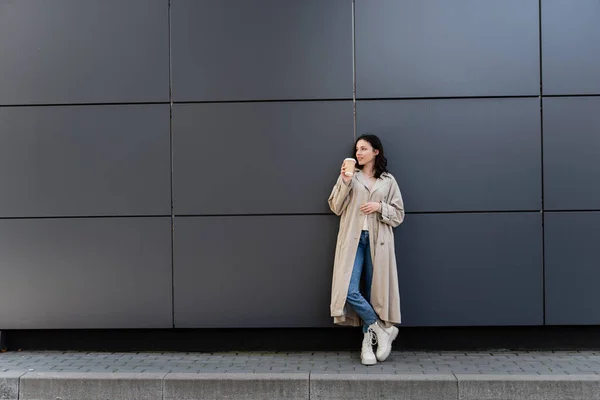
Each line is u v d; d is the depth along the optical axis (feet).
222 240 17.53
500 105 17.28
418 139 17.37
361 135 17.28
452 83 17.25
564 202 17.25
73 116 17.61
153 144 17.54
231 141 17.49
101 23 17.56
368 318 16.24
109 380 15.15
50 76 17.56
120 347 17.99
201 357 17.25
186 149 17.52
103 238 17.61
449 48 17.26
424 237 17.39
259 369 15.87
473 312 17.35
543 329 17.67
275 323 17.49
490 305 17.35
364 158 16.65
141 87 17.54
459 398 14.73
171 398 15.06
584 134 17.22
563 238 17.26
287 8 17.40
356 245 16.35
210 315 17.54
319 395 14.90
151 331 17.97
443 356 17.08
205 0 17.48
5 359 17.07
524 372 15.42
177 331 17.93
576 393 14.64
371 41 17.34
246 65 17.44
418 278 17.42
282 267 17.48
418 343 17.80
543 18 17.15
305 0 17.39
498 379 14.73
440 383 14.75
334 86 17.38
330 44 17.38
